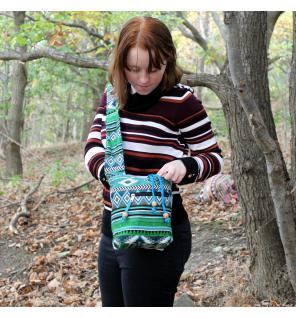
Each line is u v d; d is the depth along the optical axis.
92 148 1.95
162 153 1.84
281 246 3.51
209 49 9.11
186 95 1.86
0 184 9.15
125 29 1.74
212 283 3.99
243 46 3.29
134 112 1.85
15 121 9.79
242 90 2.27
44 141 26.39
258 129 2.30
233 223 5.09
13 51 4.73
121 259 1.88
